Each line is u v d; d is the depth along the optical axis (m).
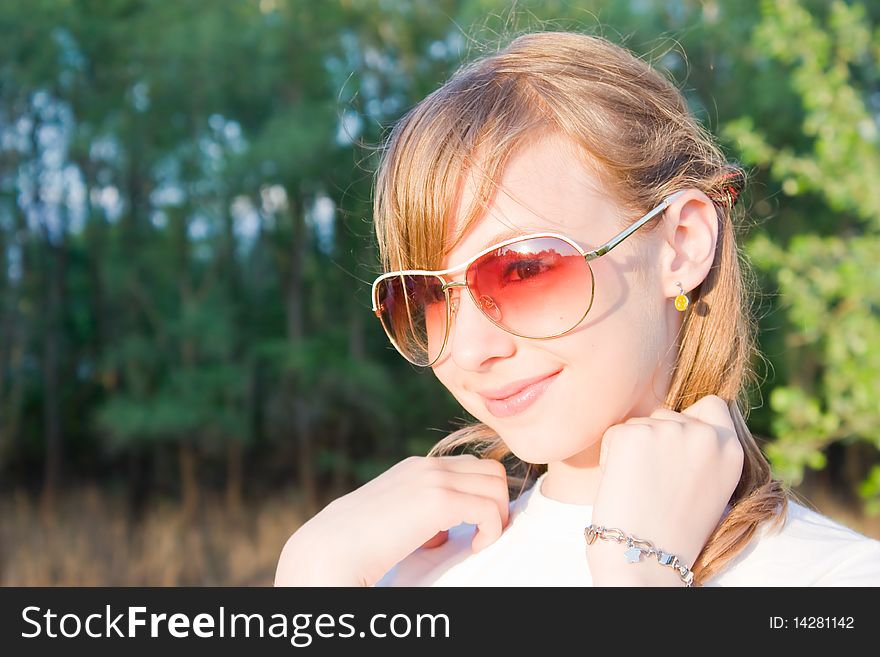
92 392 11.41
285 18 9.35
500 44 1.53
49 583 7.78
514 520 1.18
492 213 0.97
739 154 4.47
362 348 10.52
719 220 1.11
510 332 0.96
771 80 8.41
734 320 1.09
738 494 1.04
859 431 4.28
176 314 10.36
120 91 9.84
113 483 11.09
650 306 1.01
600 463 1.02
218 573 8.27
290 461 11.30
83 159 10.54
